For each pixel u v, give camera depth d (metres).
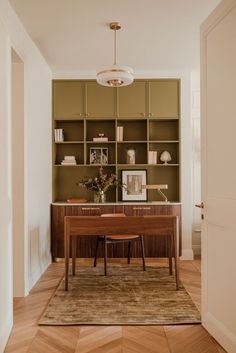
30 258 3.83
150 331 2.70
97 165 5.20
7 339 2.56
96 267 4.66
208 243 2.68
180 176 5.20
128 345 2.48
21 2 3.07
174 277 4.17
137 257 5.00
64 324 2.81
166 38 3.92
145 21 3.48
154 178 5.48
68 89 5.21
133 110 5.21
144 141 5.23
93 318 2.93
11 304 2.76
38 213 4.26
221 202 2.45
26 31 3.66
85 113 5.20
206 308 2.72
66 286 3.66
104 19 3.44
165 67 5.01
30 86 3.84
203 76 2.75
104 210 4.97
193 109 5.53
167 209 4.99
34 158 4.04
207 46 2.68
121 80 3.72
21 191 3.54
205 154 2.72
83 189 5.47
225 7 2.37
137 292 3.61
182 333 2.67
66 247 3.66
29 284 3.73
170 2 3.11
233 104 2.27
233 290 2.28
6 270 2.61
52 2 3.08
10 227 2.76
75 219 3.65
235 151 2.25
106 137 5.40
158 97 5.21
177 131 5.31
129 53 4.42
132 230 3.66
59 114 5.21
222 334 2.42
